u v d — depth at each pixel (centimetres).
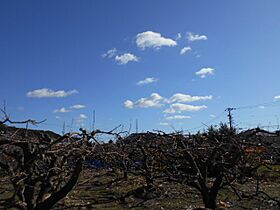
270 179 1672
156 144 1306
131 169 1270
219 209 1356
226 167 1311
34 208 824
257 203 1493
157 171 1277
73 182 820
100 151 866
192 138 1350
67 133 782
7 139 798
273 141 1409
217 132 1377
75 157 845
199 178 1266
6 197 1129
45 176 823
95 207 1415
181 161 1345
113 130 837
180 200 1531
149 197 1360
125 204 1459
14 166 894
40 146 862
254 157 1310
